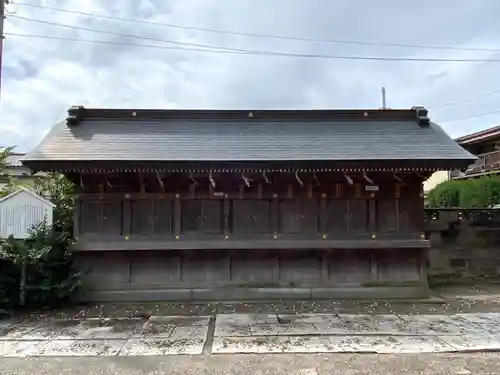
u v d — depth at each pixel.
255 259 10.00
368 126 11.17
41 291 8.80
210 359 5.86
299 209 9.91
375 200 10.00
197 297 9.73
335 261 10.08
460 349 6.20
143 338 6.83
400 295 9.94
